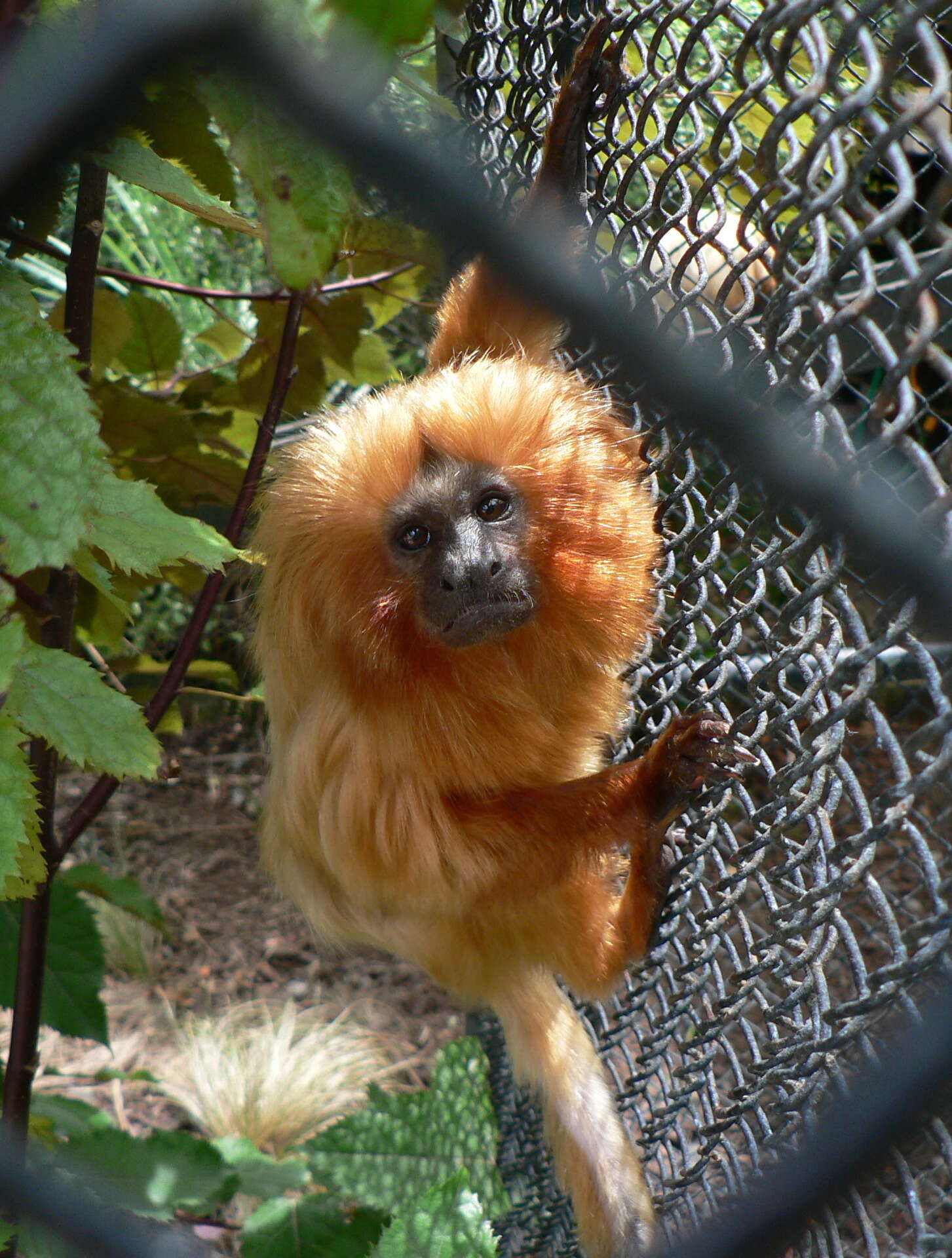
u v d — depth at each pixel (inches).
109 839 33.8
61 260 16.2
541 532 19.1
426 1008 29.1
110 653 22.0
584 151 18.1
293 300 19.0
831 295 12.8
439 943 20.6
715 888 15.8
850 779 14.6
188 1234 18.8
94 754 13.8
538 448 19.2
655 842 18.3
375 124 11.2
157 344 21.9
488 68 20.4
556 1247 21.9
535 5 20.9
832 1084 14.4
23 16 13.2
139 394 20.6
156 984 29.3
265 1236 19.2
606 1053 21.5
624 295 16.7
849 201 12.2
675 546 18.0
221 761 37.4
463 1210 16.5
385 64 9.1
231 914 31.2
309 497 19.6
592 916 19.7
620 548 19.3
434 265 19.9
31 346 13.0
